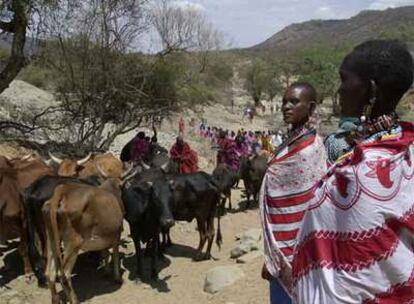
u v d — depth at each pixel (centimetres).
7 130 2392
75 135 2431
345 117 239
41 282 935
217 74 7125
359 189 200
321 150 325
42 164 1146
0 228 959
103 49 2312
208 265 1066
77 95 2355
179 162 1647
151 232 980
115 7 2316
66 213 822
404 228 198
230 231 1373
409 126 226
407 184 203
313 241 208
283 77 8725
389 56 224
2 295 899
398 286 197
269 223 338
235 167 1906
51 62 2359
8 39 2367
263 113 7144
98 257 1045
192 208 1091
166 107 2395
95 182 995
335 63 6819
